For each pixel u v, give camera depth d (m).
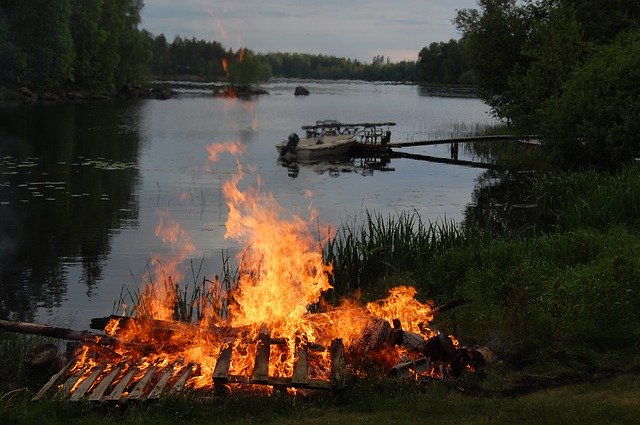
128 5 116.31
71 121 60.22
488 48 42.88
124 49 112.75
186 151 43.19
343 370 8.61
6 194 26.84
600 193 19.83
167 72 180.25
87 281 16.11
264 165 38.50
